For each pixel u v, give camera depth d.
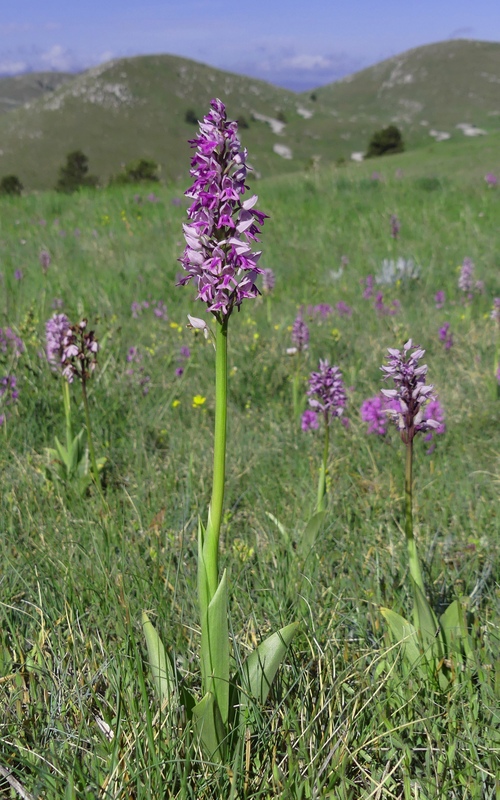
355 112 137.50
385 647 2.70
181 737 2.19
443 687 2.54
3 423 5.24
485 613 3.05
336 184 18.55
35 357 6.39
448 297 9.57
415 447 5.07
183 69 139.12
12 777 2.12
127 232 13.30
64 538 3.74
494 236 12.70
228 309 2.13
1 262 10.84
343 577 3.41
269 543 3.70
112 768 2.07
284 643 2.30
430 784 2.15
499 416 5.54
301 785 2.07
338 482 4.59
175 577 3.32
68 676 2.57
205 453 5.06
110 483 4.66
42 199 17.44
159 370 6.73
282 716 2.38
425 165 23.28
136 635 2.84
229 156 2.05
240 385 6.42
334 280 10.49
